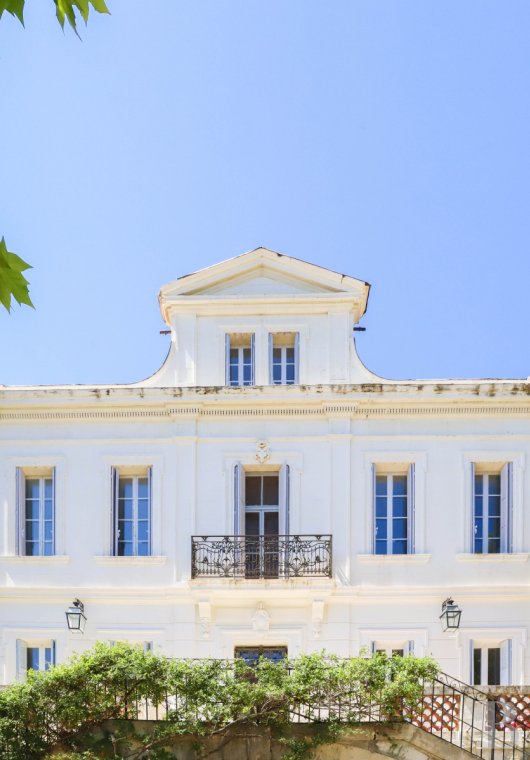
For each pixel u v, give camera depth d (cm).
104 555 1598
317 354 1669
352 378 1659
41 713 1195
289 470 1617
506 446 1627
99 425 1658
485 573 1580
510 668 1545
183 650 1548
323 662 1266
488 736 1220
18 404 1647
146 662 1217
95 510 1623
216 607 1566
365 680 1209
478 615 1562
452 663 1542
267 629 1551
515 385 1617
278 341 1703
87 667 1217
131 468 1658
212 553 1571
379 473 1645
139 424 1658
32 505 1658
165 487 1625
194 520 1603
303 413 1638
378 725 1201
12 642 1575
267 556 1569
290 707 1222
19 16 300
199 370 1669
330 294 1669
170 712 1205
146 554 1620
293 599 1559
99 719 1208
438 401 1622
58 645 1565
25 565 1605
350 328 1677
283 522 1596
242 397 1623
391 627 1556
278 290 1700
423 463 1619
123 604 1577
